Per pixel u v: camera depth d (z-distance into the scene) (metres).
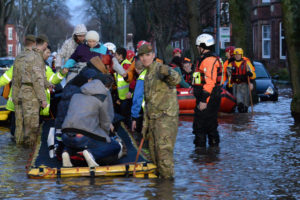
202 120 9.59
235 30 19.17
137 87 9.63
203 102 9.38
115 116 8.89
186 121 13.55
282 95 23.36
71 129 7.36
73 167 7.37
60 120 8.23
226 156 8.71
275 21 40.72
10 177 7.23
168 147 7.10
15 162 8.29
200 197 6.20
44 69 10.31
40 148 9.05
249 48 19.19
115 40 69.19
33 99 10.18
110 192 6.42
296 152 9.04
